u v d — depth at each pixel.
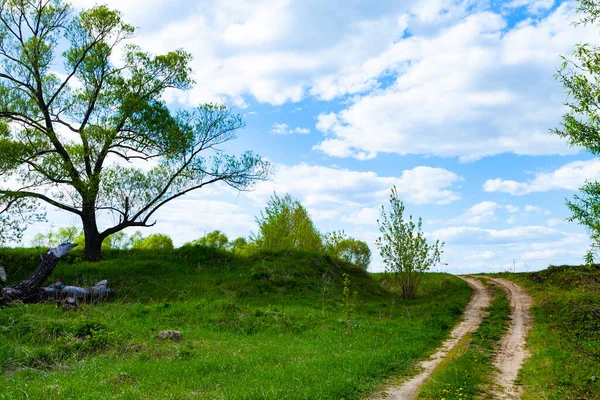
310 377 9.59
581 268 30.05
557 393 10.04
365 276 31.77
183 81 28.06
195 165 28.11
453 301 25.84
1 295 16.38
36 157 24.44
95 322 13.41
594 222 12.26
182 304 19.08
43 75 25.31
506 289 29.58
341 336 15.90
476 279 35.66
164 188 27.59
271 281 25.16
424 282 33.62
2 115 23.98
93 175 25.12
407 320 20.55
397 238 28.52
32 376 9.38
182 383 8.95
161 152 27.23
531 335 17.30
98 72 26.66
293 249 31.59
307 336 15.92
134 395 7.98
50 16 25.38
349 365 10.90
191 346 12.66
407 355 13.09
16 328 12.63
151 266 25.86
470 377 10.88
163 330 14.78
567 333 17.05
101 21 25.86
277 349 13.04
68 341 12.06
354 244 41.69
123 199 26.83
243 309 19.33
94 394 7.93
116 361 10.86
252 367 10.62
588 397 9.80
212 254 29.53
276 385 8.80
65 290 18.69
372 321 19.69
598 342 15.09
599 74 11.72
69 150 26.05
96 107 26.91
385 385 10.01
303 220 35.91
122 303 19.50
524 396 9.98
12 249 26.55
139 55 27.16
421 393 9.41
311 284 25.88
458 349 14.79
